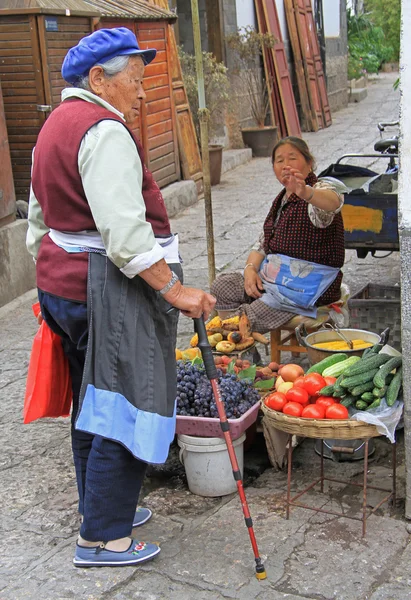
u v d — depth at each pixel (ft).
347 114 57.62
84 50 8.18
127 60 8.32
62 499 10.73
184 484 11.16
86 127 7.99
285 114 43.52
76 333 8.66
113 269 8.30
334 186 12.35
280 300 12.93
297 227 12.73
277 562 8.96
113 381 8.34
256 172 36.73
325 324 12.75
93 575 8.93
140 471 8.90
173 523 9.93
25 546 9.63
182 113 30.99
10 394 14.35
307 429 9.23
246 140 41.27
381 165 35.63
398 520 9.71
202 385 10.61
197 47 14.16
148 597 8.52
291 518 9.86
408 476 9.53
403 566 8.84
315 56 50.44
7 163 19.71
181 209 29.43
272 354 13.64
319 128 49.93
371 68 78.02
